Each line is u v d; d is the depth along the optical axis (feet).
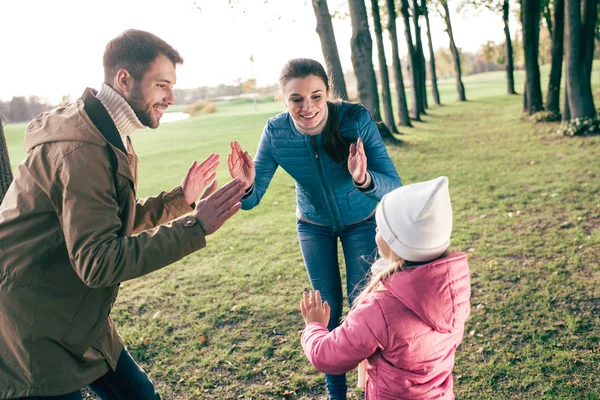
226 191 6.40
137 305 16.25
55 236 6.23
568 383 10.93
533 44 65.26
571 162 34.91
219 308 15.74
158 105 6.74
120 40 6.38
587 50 45.52
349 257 10.06
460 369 11.87
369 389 6.48
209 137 77.61
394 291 5.86
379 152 9.43
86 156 5.97
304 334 6.89
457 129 64.08
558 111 60.39
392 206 6.05
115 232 6.22
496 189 29.40
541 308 14.29
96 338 6.68
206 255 21.38
